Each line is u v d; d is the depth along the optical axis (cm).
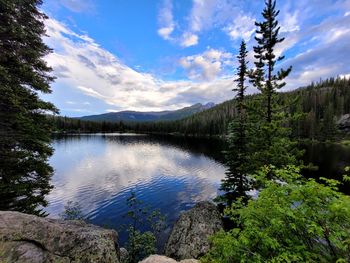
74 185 2588
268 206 398
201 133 11731
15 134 981
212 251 415
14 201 977
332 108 7838
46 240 516
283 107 1410
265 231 369
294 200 378
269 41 1392
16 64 1010
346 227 332
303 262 322
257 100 1465
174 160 4350
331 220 338
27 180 1028
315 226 321
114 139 9388
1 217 552
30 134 1033
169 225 1588
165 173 3281
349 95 9131
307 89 12731
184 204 2078
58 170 3344
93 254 514
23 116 995
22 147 1038
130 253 970
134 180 2867
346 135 6788
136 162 4106
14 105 949
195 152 5409
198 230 1060
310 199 362
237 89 1742
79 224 636
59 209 1875
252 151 1505
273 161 1304
